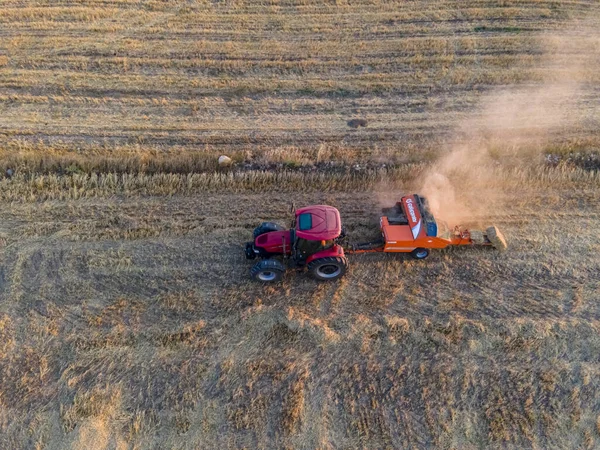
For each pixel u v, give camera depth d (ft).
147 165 49.55
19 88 58.54
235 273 40.96
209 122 55.16
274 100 57.98
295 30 67.87
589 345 35.91
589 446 31.19
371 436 31.86
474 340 36.14
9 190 46.80
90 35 66.39
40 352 35.73
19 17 69.05
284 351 35.94
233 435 31.91
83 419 32.30
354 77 60.59
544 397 33.37
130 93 58.49
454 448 31.22
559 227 44.24
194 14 70.59
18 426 32.09
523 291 39.52
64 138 52.90
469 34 67.00
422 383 34.06
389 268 41.19
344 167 49.96
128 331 36.91
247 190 47.91
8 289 39.45
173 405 33.19
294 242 37.86
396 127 54.49
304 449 31.30
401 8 71.77
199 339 36.50
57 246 42.60
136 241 43.29
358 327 37.14
